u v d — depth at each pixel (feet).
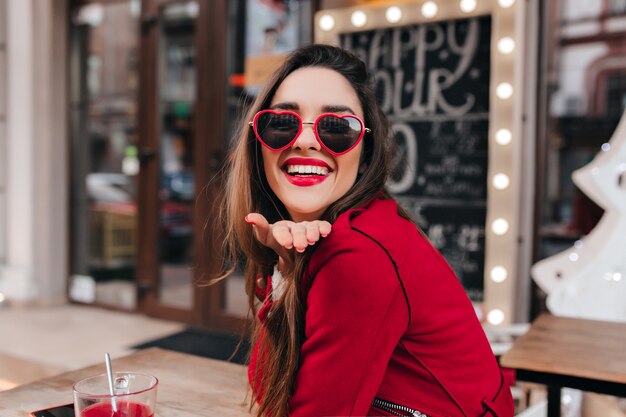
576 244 10.23
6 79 15.80
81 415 2.66
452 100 9.96
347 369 2.85
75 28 15.80
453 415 3.04
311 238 2.85
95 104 15.65
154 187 14.30
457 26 9.87
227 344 12.23
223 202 4.13
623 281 7.96
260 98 3.50
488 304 9.42
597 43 10.55
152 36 14.15
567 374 4.22
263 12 12.67
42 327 13.64
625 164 7.91
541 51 10.22
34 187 15.57
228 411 3.38
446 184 10.03
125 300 15.38
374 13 10.41
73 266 16.03
